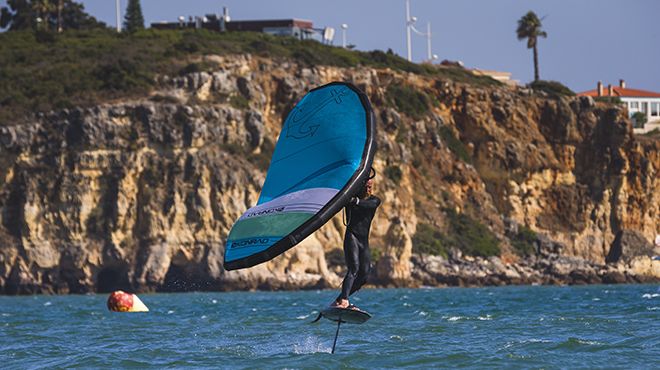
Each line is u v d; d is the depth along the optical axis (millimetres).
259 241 47844
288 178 51375
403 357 69312
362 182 48750
